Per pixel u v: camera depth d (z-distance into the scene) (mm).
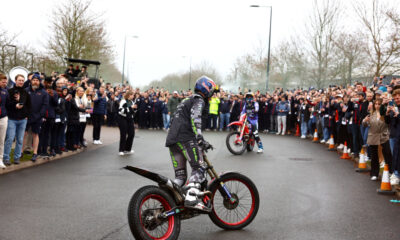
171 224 4453
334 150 14195
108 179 8141
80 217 5441
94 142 14203
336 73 29062
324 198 6793
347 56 27328
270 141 17188
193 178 4695
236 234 4863
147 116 23422
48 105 10211
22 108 9156
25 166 9422
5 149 9062
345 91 15250
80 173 8773
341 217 5645
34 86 9711
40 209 5816
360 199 6766
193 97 4836
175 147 4801
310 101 18703
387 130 8203
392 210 6078
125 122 11883
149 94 23891
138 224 4078
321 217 5625
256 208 5152
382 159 9891
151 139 16797
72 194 6781
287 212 5867
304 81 32344
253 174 8969
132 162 10469
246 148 13211
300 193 7145
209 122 23234
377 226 5238
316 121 17438
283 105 20984
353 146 11781
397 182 7715
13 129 9070
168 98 22766
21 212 5648
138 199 4160
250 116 12797
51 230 4875
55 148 11000
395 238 4773
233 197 5055
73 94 12125
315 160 11492
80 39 30922
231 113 22688
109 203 6211
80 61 22000
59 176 8375
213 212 4941
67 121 11641
